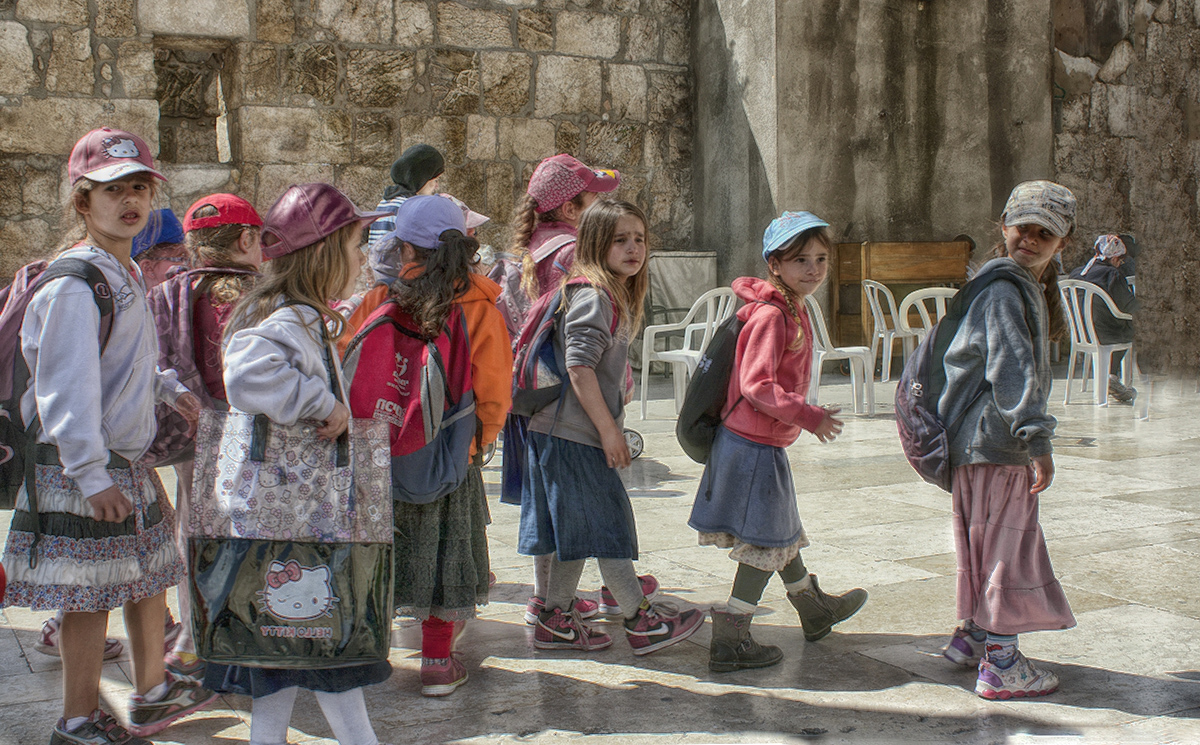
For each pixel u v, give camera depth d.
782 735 2.43
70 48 8.83
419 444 2.49
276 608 1.93
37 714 2.59
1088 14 11.48
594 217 2.95
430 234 2.59
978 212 11.03
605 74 10.81
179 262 3.20
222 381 2.61
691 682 2.80
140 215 2.28
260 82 9.46
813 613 3.07
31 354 2.15
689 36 11.21
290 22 9.51
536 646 3.11
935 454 2.73
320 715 2.61
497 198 10.38
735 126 10.63
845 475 5.68
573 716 2.57
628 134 10.97
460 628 2.91
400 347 2.53
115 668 2.95
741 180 10.61
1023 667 2.65
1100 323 7.89
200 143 10.30
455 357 2.59
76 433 2.07
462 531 2.70
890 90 10.63
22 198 8.77
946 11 10.77
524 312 3.44
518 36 10.39
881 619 3.31
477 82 10.23
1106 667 2.84
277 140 9.55
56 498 2.18
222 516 1.95
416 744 2.41
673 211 11.29
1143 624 3.20
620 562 2.97
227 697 2.77
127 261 2.33
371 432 2.02
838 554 4.10
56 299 2.11
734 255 10.76
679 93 11.21
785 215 2.86
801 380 2.87
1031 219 2.60
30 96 8.73
